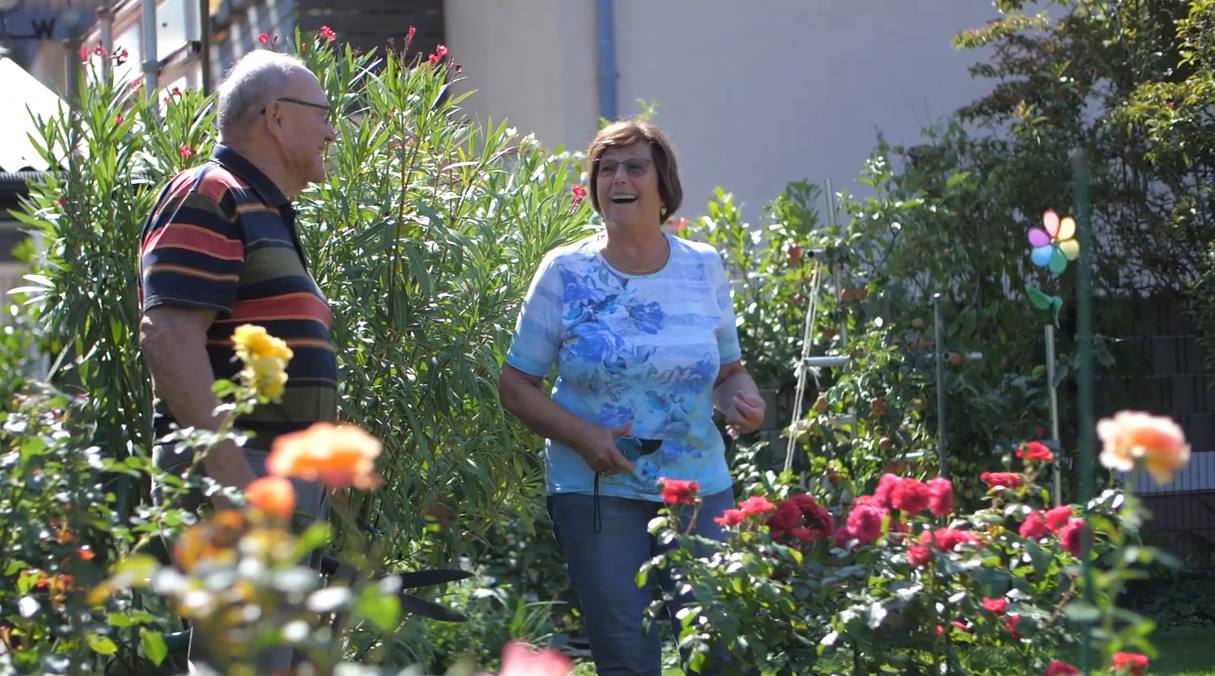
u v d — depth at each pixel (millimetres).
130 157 8508
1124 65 14547
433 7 17688
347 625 6504
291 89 6152
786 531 6270
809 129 16938
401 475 8586
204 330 5707
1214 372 13898
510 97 16844
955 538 5910
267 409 5871
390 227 8422
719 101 16688
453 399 8852
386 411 8570
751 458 12188
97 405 7875
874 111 17094
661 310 6957
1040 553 6016
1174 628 12945
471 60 17281
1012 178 13555
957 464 12867
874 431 12516
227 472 5516
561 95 16359
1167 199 14172
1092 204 13859
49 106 10109
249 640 3223
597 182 7008
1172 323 14828
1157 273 14477
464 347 8602
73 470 4840
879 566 6016
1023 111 14086
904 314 13117
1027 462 6863
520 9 16594
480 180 9391
